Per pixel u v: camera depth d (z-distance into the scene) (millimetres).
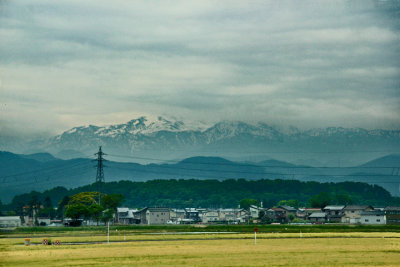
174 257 91312
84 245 114062
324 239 125938
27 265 83375
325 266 81625
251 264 83250
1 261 87625
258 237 132875
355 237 132375
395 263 84438
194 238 131375
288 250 101125
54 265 83188
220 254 95188
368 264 83438
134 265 82688
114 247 108312
